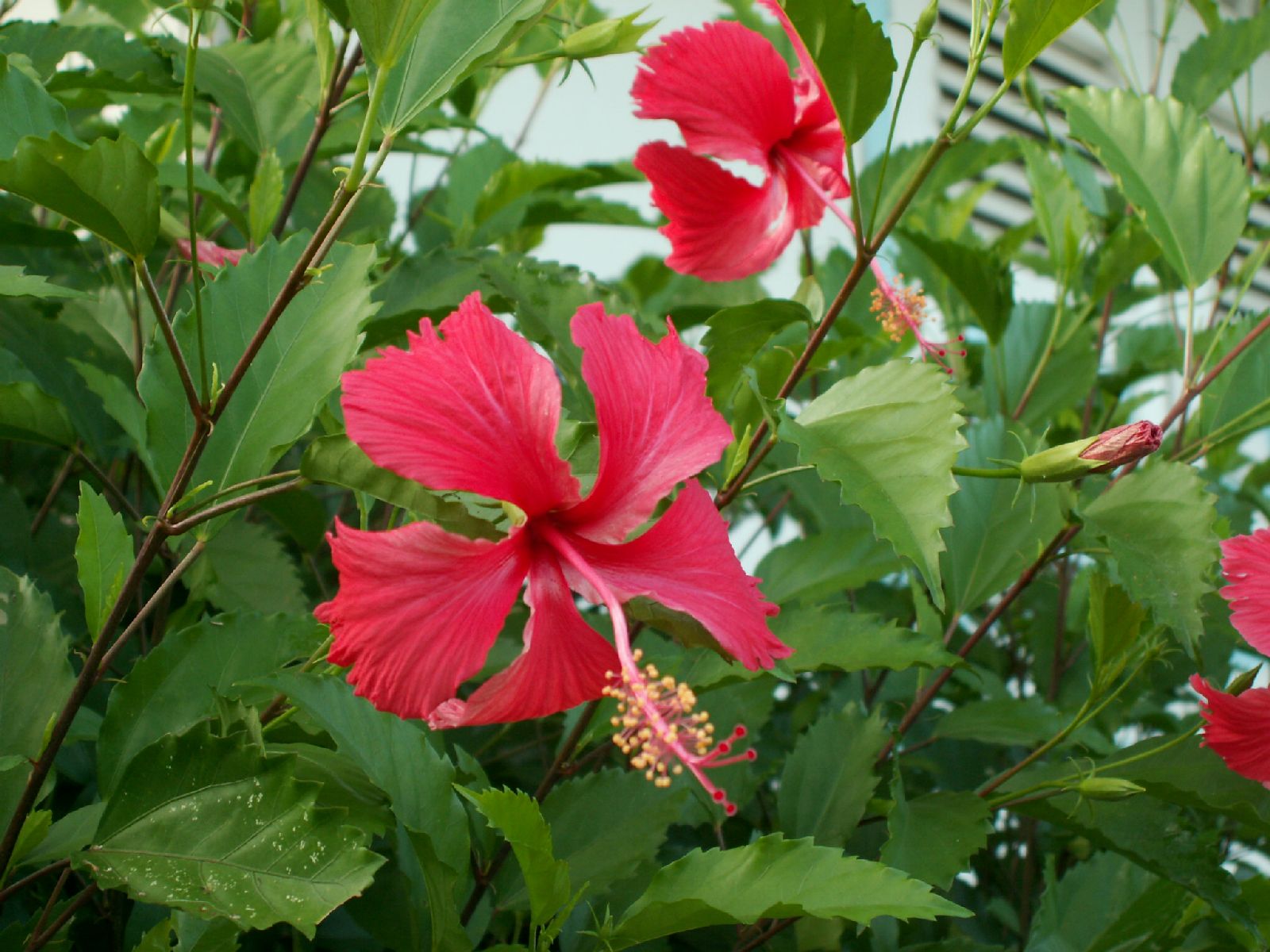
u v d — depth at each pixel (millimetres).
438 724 575
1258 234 952
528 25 620
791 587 780
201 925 599
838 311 659
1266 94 1748
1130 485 715
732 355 701
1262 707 646
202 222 823
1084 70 1639
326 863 564
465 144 1007
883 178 645
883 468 623
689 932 735
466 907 647
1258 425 790
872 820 747
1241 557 663
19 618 627
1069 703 855
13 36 751
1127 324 1069
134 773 579
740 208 716
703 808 735
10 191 571
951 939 718
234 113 797
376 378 549
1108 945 703
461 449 555
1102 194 958
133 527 774
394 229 999
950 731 769
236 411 644
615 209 905
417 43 625
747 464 706
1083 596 855
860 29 619
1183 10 1674
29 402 672
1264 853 861
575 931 671
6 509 733
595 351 571
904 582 949
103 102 783
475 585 559
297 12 850
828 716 739
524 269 736
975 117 637
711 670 703
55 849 603
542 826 563
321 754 625
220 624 646
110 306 807
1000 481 789
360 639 544
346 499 844
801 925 699
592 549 583
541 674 572
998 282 847
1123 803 700
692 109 696
